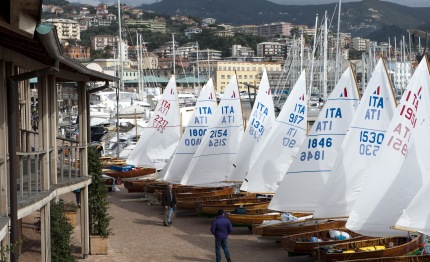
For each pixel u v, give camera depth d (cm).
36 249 2773
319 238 2855
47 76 2153
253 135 4103
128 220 3847
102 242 2900
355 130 2975
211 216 3788
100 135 7531
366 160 2981
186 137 4444
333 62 10944
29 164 1970
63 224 2373
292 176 3238
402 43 12800
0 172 1720
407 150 2645
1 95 1711
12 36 1469
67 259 2330
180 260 2852
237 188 4175
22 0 1232
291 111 3719
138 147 4909
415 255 2488
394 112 2877
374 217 2647
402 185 2630
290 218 3170
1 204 1728
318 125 3234
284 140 3712
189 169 4253
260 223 3412
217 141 4256
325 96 8550
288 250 2778
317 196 3234
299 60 12344
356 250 2597
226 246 2747
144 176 5256
